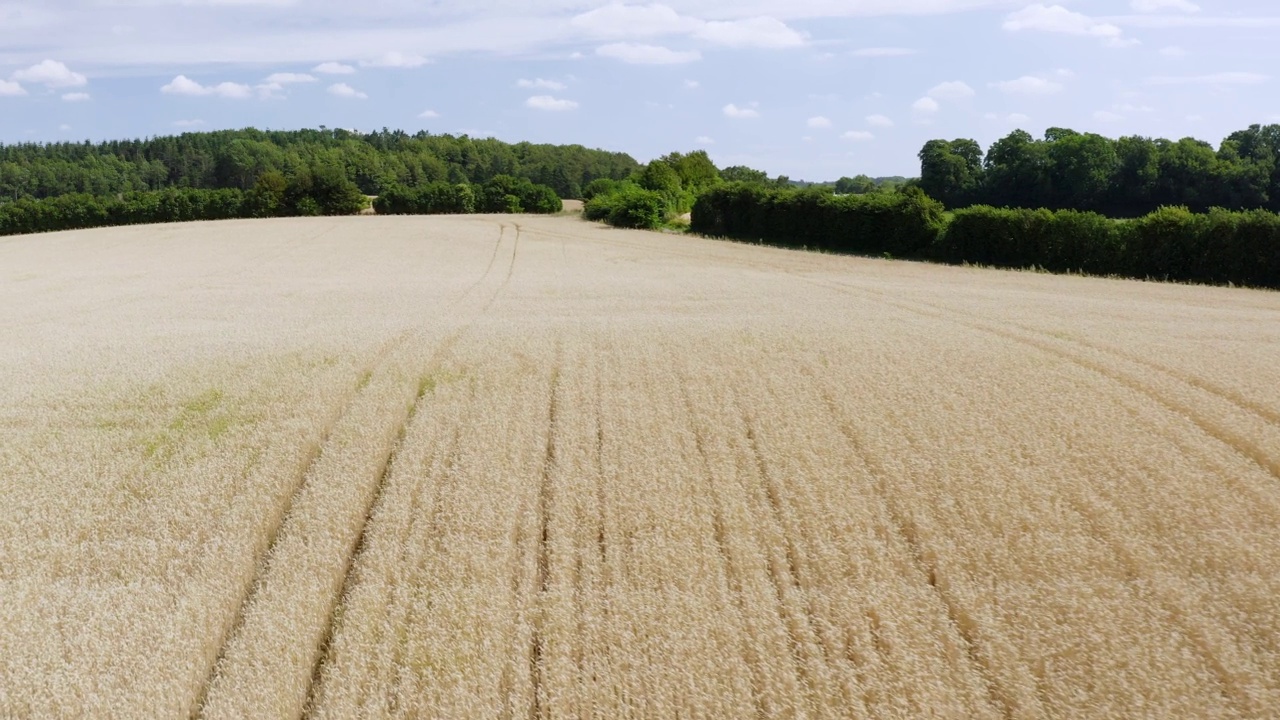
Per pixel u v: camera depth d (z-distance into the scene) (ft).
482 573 26.25
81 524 29.81
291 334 60.54
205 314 78.74
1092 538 28.25
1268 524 29.07
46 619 24.17
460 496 31.73
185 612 24.30
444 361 51.31
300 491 32.42
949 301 80.84
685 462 35.12
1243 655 22.03
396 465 34.83
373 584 25.59
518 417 40.93
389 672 21.72
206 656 22.61
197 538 28.76
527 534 28.73
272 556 27.48
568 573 26.30
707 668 21.58
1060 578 25.85
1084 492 31.50
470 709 20.25
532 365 50.42
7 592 25.64
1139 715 19.84
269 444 37.17
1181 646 22.45
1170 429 38.27
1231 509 30.09
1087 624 23.40
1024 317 69.00
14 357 54.95
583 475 33.60
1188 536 28.17
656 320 66.28
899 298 83.82
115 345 58.44
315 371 48.67
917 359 51.11
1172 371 48.52
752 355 52.42
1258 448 35.78
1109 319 68.80
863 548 27.73
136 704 20.65
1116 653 22.12
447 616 24.02
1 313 84.38
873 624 23.77
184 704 20.66
